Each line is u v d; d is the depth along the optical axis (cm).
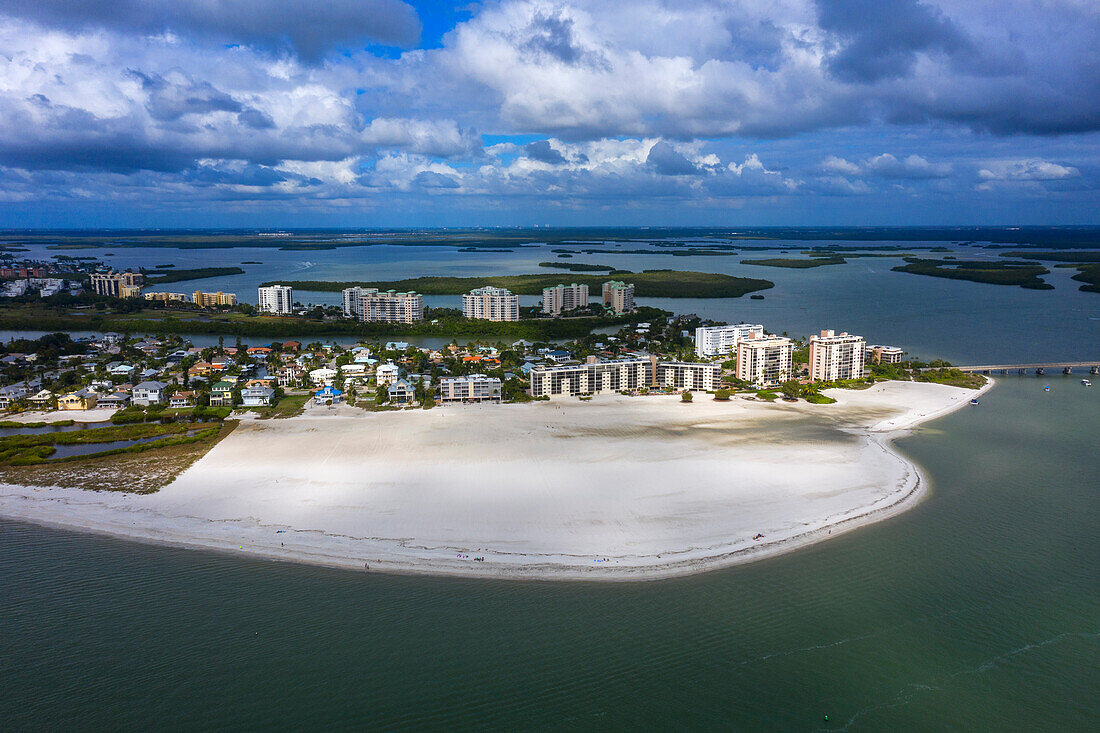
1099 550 13600
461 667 10256
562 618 11369
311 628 11150
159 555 13388
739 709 9500
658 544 13675
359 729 9112
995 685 10012
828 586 12306
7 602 11919
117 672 10250
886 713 9481
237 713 9419
